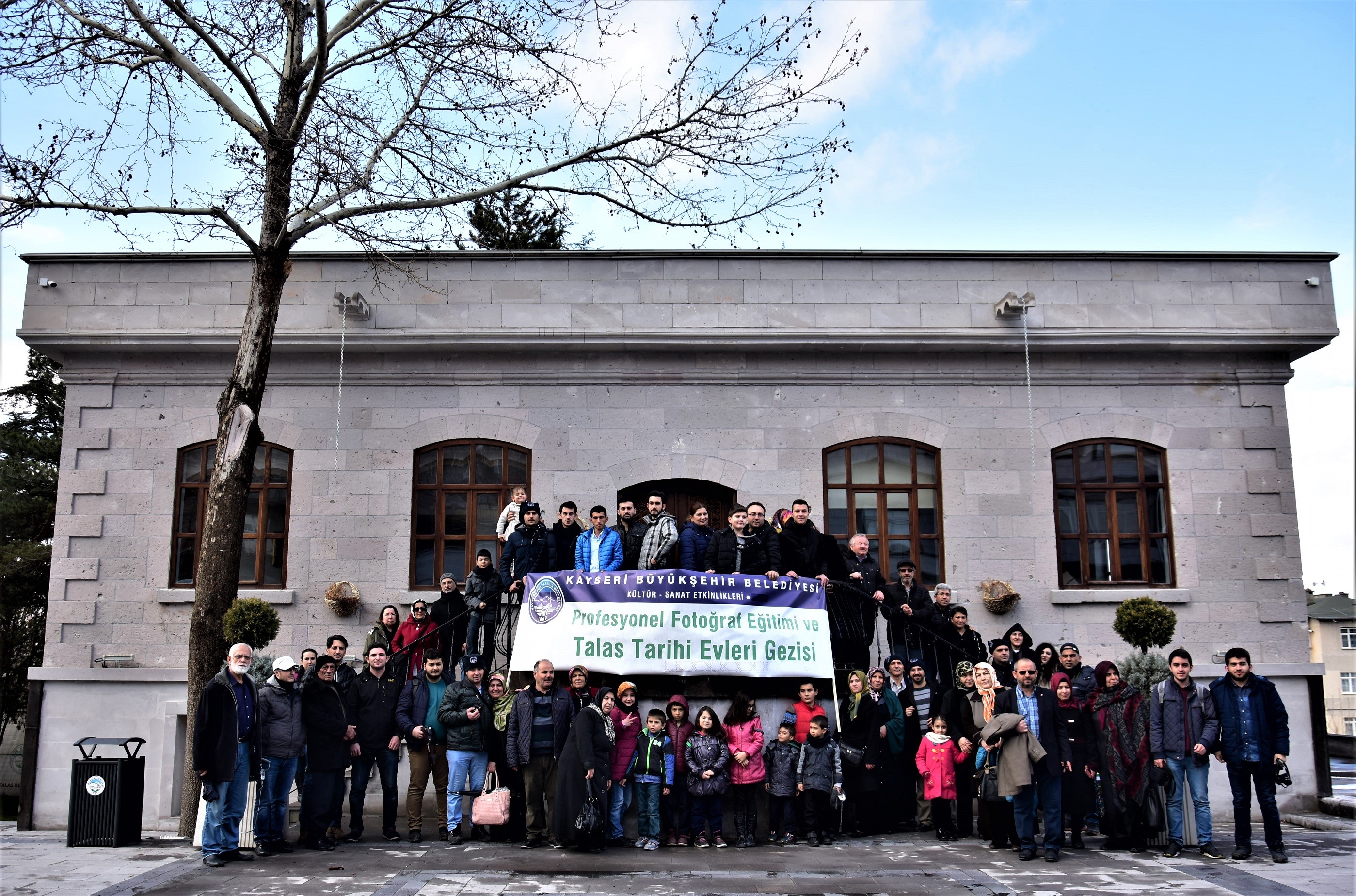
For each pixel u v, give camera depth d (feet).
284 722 34.12
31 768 45.24
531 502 46.70
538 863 32.53
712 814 35.96
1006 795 33.19
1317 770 45.88
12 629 79.05
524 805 36.52
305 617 46.78
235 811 32.50
